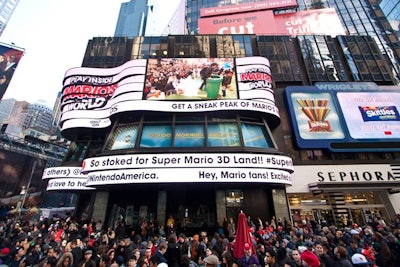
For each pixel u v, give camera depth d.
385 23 49.66
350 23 51.12
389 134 21.42
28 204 42.41
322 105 22.70
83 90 20.53
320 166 20.75
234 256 6.74
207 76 18.83
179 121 16.39
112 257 6.77
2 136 41.09
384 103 22.78
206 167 13.62
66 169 19.06
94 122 19.48
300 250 6.97
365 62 26.89
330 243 8.09
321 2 55.66
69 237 11.25
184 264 6.15
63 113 20.20
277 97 23.89
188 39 27.44
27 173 43.59
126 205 18.00
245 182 13.61
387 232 9.42
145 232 13.38
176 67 19.09
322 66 26.47
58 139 40.31
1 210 30.36
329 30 33.03
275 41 27.88
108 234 11.80
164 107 16.58
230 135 15.80
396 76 38.06
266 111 17.09
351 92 23.34
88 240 9.72
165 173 13.45
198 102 16.81
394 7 52.47
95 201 17.95
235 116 16.95
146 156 13.83
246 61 19.69
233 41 27.61
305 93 23.33
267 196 17.67
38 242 8.89
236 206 17.19
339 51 28.06
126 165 13.70
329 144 21.05
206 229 16.47
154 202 17.98
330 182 18.47
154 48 26.88
